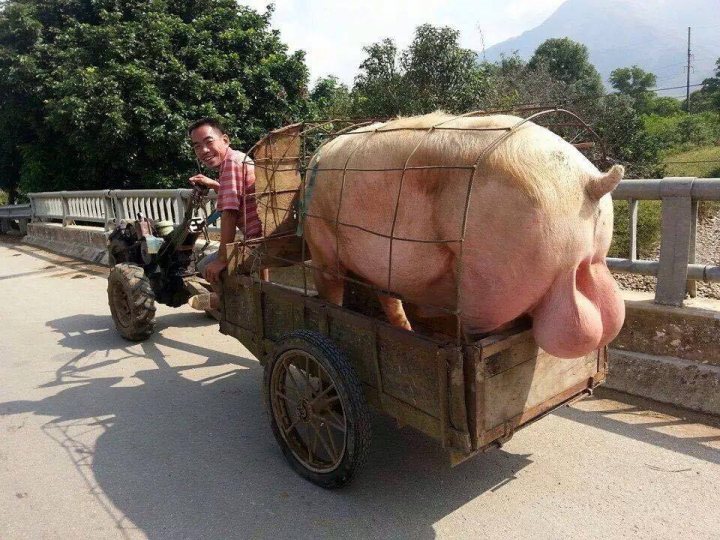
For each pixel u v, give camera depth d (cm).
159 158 1338
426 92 1420
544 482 314
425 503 304
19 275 1036
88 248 1164
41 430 409
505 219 246
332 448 323
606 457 334
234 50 1466
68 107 1220
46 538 291
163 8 1437
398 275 310
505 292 256
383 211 305
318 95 1788
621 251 830
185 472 347
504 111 312
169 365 531
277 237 426
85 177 1435
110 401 455
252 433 395
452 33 1420
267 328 384
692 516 278
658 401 390
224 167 420
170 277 605
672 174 1936
